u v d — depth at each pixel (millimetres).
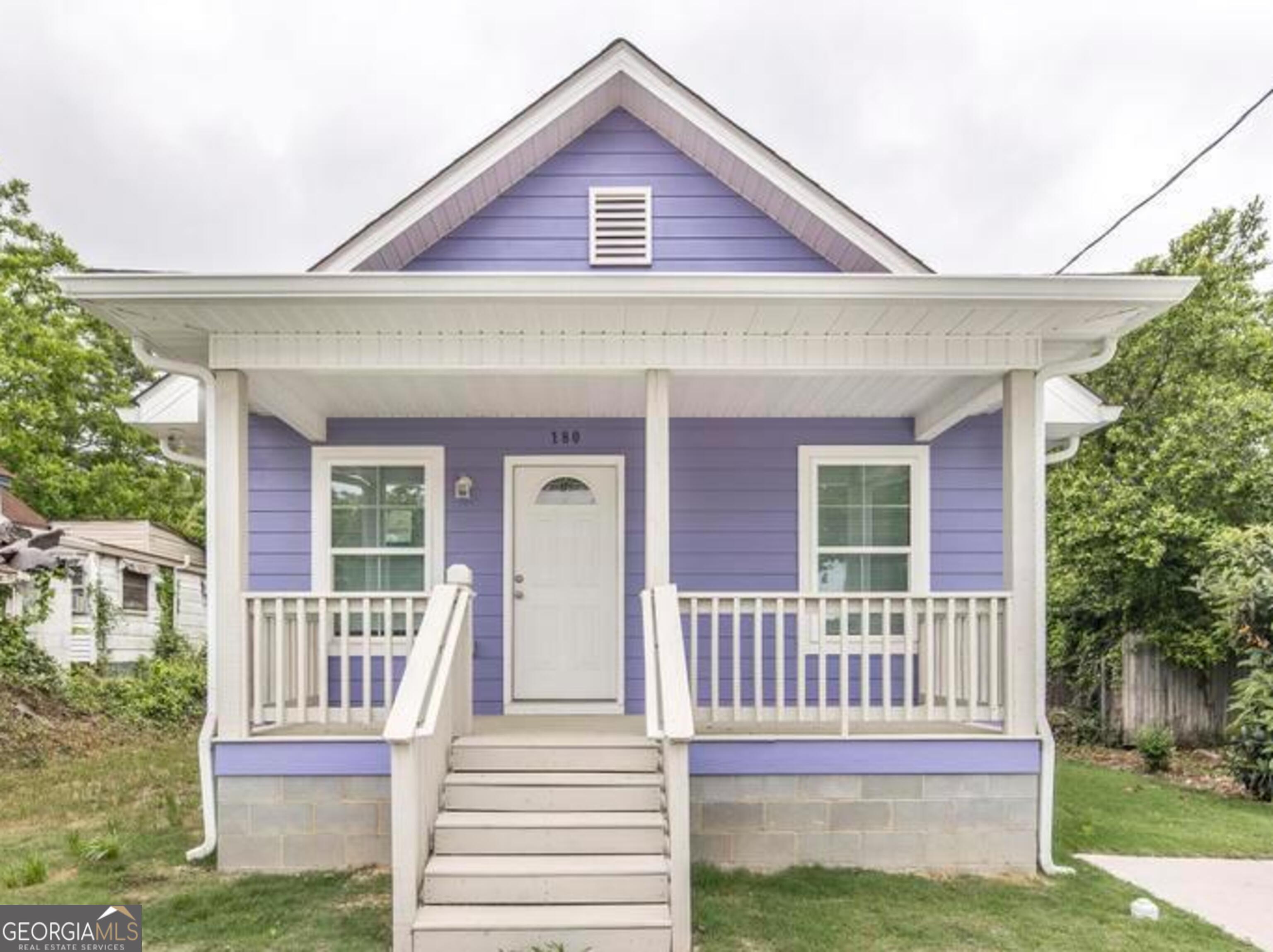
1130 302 4746
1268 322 13969
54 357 16906
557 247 6902
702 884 4789
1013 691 5191
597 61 6543
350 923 4289
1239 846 5953
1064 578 11203
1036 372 5309
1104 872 5258
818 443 7371
